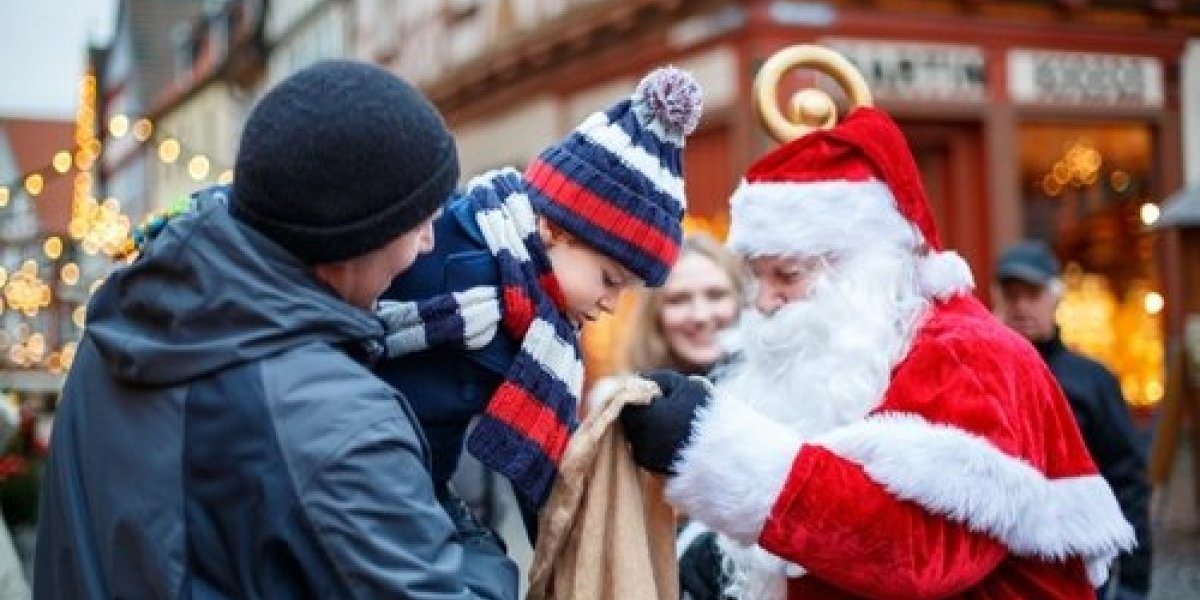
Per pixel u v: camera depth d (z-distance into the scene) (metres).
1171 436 7.53
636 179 1.67
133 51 37.94
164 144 11.43
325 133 1.39
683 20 9.51
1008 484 1.73
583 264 1.68
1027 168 11.34
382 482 1.34
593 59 11.02
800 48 2.14
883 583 1.73
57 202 14.48
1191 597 5.94
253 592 1.36
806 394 1.95
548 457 1.65
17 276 10.77
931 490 1.72
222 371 1.38
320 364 1.38
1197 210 7.71
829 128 2.06
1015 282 3.58
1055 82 9.83
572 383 1.67
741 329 2.18
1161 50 10.27
